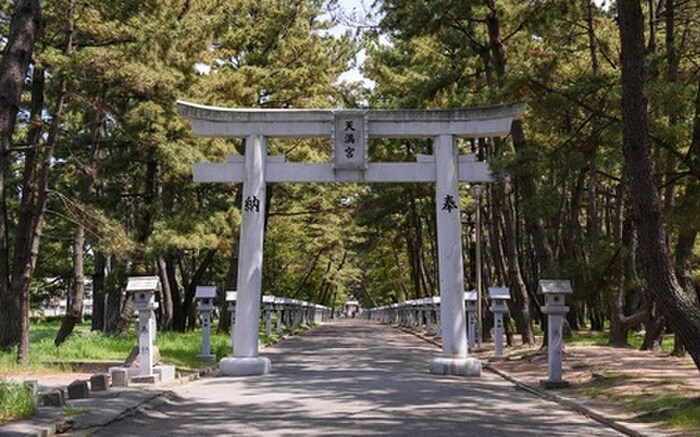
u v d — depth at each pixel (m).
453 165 20.64
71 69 19.97
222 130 20.86
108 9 21.50
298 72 32.44
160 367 17.36
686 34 20.84
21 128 32.44
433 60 30.94
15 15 15.61
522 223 38.88
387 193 44.25
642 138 12.06
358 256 81.94
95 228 22.38
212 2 26.17
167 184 30.31
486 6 24.72
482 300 36.78
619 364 19.62
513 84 16.53
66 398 13.31
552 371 16.14
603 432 11.02
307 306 60.94
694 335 11.62
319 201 44.44
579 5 22.31
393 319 73.31
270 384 17.58
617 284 16.86
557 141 20.25
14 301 20.89
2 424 10.13
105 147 29.78
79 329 48.31
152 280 16.91
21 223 21.47
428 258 59.78
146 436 10.45
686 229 14.88
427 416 12.44
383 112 20.75
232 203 32.62
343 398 14.84
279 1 34.19
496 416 12.56
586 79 16.09
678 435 10.02
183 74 24.30
